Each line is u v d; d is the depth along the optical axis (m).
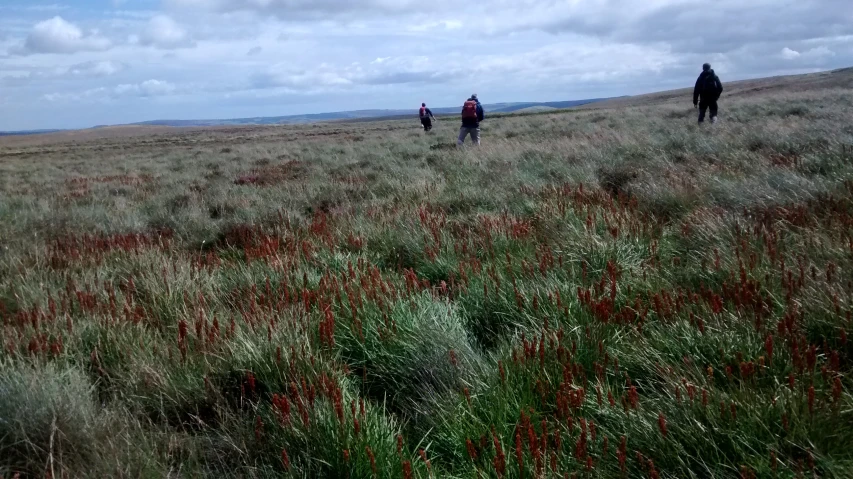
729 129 14.65
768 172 7.72
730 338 3.44
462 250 6.24
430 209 8.38
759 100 29.59
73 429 3.17
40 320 4.60
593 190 8.30
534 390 3.33
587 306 4.16
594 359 3.61
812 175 7.56
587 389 3.26
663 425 2.67
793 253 4.77
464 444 2.98
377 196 10.65
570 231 6.15
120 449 2.99
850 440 2.62
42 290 5.59
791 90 50.50
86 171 26.20
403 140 25.58
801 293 3.92
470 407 3.14
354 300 4.70
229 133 93.81
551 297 4.31
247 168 19.25
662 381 3.32
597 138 15.36
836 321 3.49
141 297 5.64
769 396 2.87
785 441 2.59
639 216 6.64
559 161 11.68
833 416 2.69
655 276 4.70
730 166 8.87
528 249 5.92
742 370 3.09
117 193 15.67
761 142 11.38
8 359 3.79
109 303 5.01
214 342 4.11
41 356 3.98
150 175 20.33
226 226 9.02
